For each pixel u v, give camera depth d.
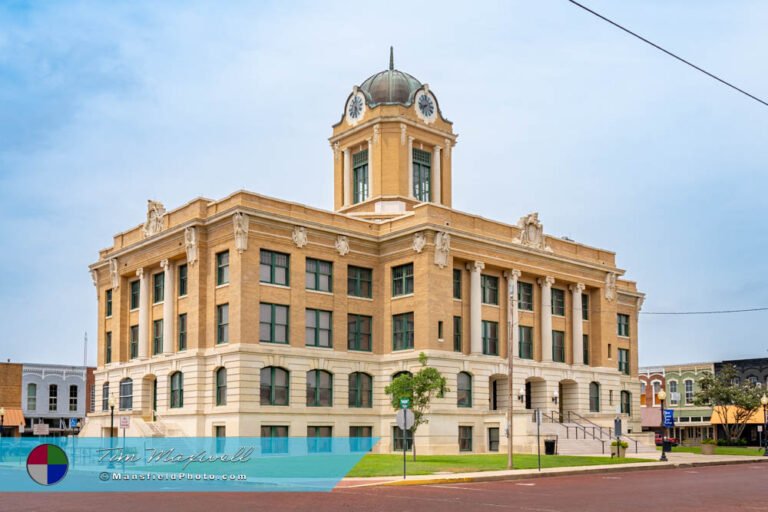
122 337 62.53
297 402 53.50
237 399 50.50
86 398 95.88
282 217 53.94
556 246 66.50
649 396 105.19
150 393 59.09
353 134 70.44
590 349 68.69
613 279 70.31
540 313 64.12
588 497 26.89
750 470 43.81
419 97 70.06
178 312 56.66
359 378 57.72
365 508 23.28
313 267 56.28
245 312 51.56
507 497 26.94
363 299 58.53
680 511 22.45
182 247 55.91
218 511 22.42
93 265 67.12
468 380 57.91
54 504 24.92
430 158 71.12
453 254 57.50
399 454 54.12
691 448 71.00
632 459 49.91
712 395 83.62
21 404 90.69
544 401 62.88
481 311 59.53
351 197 70.62
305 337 54.94
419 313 56.00
